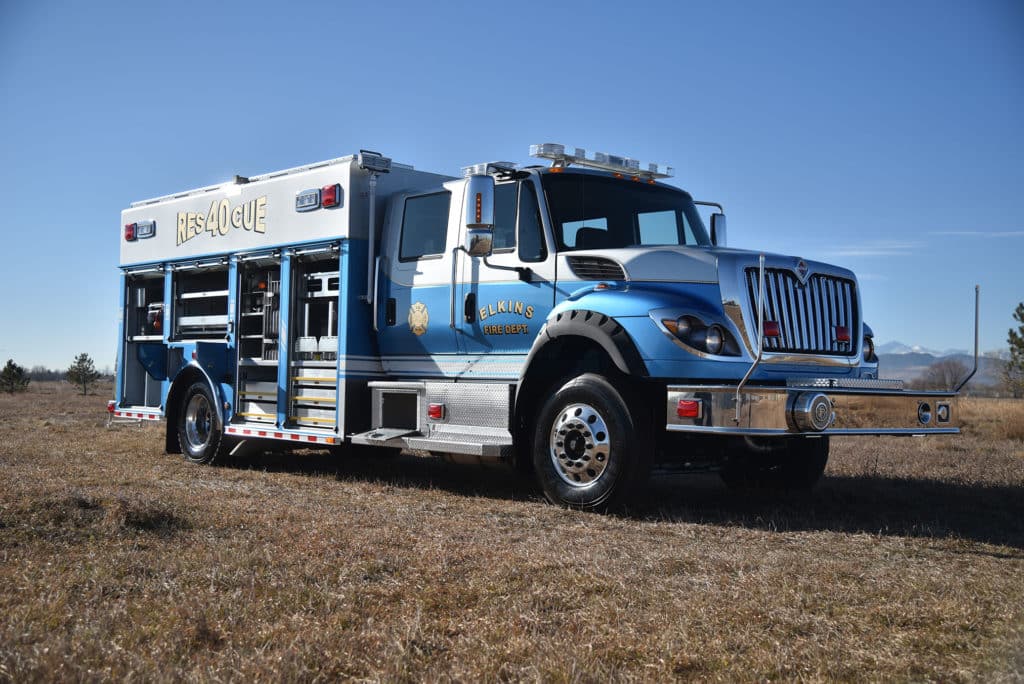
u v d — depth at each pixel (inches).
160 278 470.0
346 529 229.9
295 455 438.3
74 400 1256.8
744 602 162.4
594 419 273.1
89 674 121.3
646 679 126.3
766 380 264.1
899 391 266.1
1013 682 127.0
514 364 307.6
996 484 348.8
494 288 310.7
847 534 244.1
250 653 132.7
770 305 267.4
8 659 125.3
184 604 154.5
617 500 266.7
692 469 302.4
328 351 360.8
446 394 318.3
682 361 257.6
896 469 399.9
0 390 1574.8
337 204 356.5
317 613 154.9
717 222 346.9
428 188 340.5
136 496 259.8
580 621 151.1
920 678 128.3
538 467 286.0
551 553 203.3
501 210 313.0
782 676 129.0
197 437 420.8
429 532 228.8
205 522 234.2
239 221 408.2
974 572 194.9
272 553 198.2
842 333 283.9
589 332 269.9
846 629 149.4
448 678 124.1
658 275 273.9
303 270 379.6
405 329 341.1
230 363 410.6
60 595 159.0
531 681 124.0
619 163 330.0
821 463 323.3
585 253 288.8
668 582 177.9
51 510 226.8
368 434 338.6
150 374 469.1
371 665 129.6
